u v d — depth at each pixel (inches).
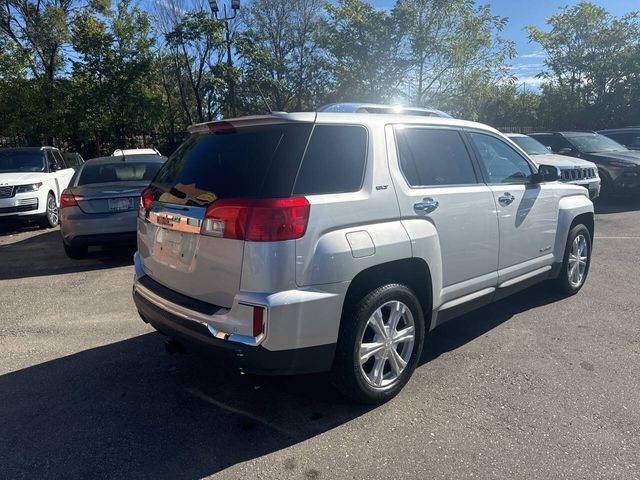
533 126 1119.6
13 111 701.3
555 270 204.2
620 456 112.1
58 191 456.1
